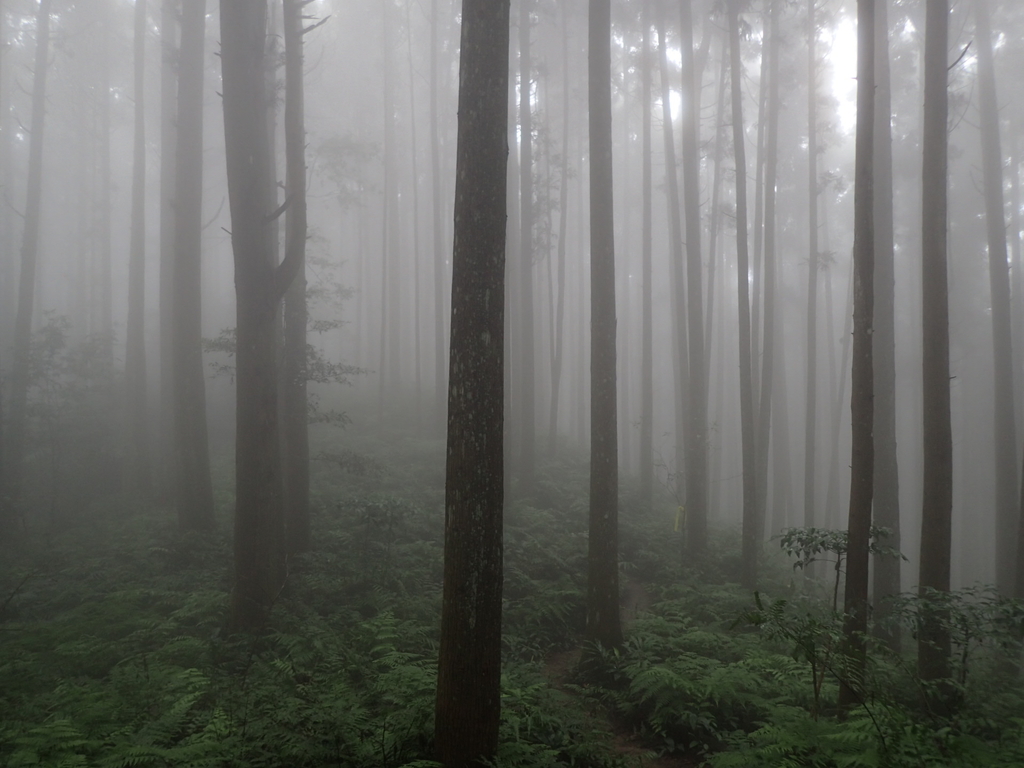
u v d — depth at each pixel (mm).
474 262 5074
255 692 6477
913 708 6750
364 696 6352
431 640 8586
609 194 9664
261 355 9695
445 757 4895
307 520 12203
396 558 11789
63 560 12547
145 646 8109
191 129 14984
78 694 6148
